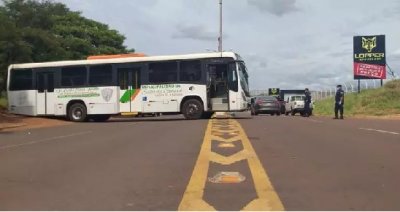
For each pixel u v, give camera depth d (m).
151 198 7.62
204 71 28.61
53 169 10.47
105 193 8.02
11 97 31.38
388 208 6.91
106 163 11.11
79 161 11.54
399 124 22.66
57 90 30.44
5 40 35.62
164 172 9.81
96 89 29.88
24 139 17.69
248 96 30.81
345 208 6.92
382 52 43.72
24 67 31.12
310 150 12.84
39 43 41.50
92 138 17.31
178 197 7.67
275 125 21.88
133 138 16.77
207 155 11.98
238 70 28.52
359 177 9.13
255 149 13.07
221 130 19.08
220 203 7.25
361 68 44.16
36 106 30.84
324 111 45.12
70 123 28.20
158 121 27.62
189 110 28.66
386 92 40.38
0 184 8.89
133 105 29.34
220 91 28.53
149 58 29.22
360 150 12.82
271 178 9.07
